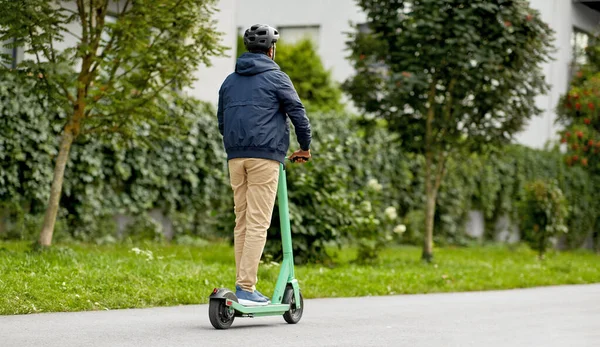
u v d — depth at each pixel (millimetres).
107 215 15352
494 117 14484
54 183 11000
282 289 6695
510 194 23875
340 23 29281
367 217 13766
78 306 7398
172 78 11188
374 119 15430
